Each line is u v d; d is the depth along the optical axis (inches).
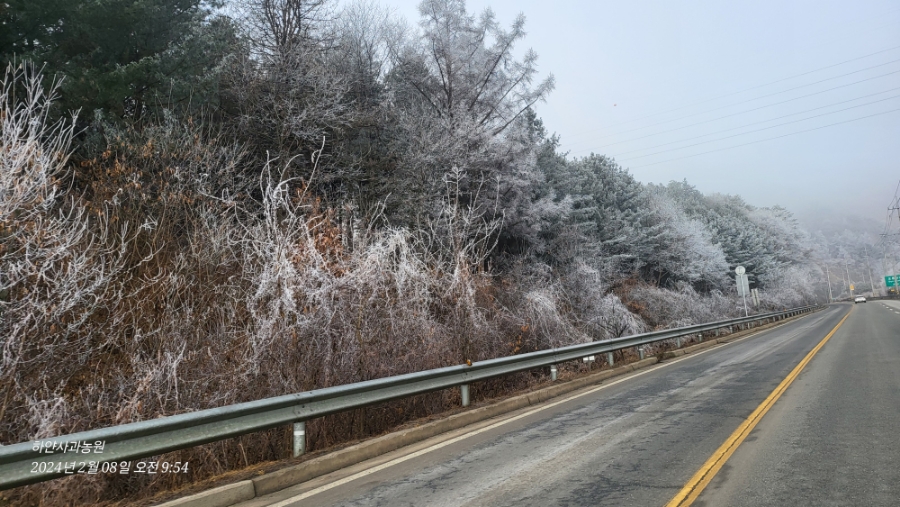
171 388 263.3
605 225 1298.0
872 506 173.9
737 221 2844.5
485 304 549.3
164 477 229.8
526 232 877.2
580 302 823.1
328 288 354.6
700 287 1817.2
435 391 353.1
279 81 667.4
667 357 705.6
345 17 887.7
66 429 230.1
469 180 784.9
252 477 227.9
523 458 257.1
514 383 487.5
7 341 231.8
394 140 776.9
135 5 508.1
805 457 229.6
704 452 246.5
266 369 301.6
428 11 868.0
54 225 286.8
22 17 466.3
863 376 435.2
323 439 295.9
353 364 342.3
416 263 482.6
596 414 356.5
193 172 440.5
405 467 255.9
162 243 368.8
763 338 949.8
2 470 161.5
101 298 274.5
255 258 395.2
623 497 194.7
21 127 286.7
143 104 527.8
